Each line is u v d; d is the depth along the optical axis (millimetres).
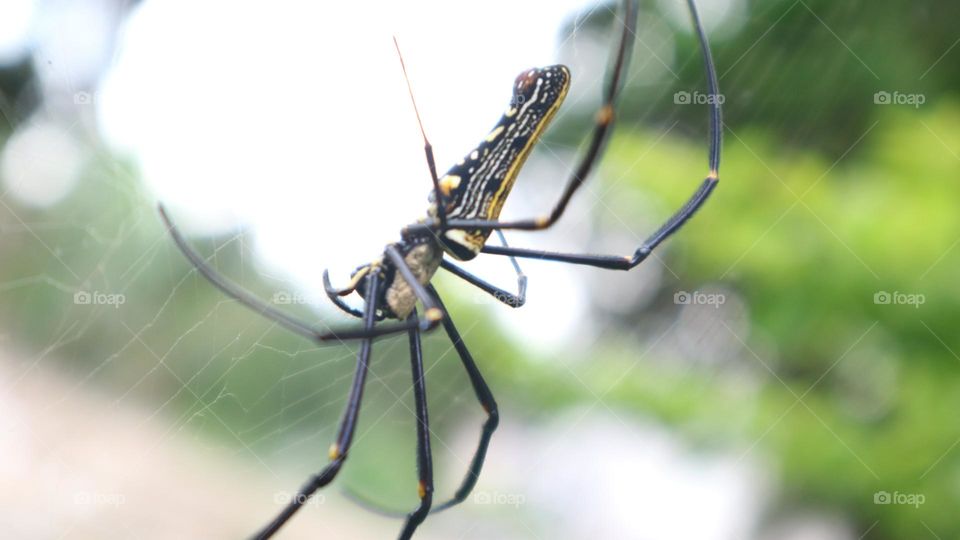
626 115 472
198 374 382
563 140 462
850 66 434
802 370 401
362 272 323
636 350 444
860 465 384
